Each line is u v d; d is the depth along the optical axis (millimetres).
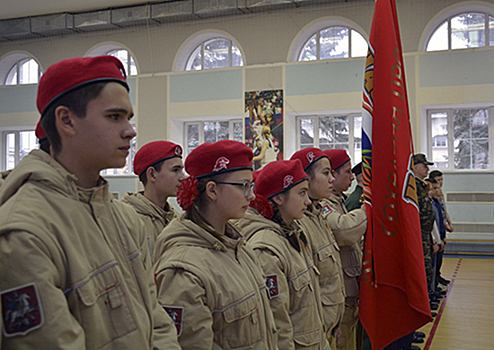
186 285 1646
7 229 1017
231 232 1948
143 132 12570
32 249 1020
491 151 10742
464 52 10492
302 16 11562
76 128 1171
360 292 2803
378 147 2758
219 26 12156
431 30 10945
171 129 12430
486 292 6895
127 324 1175
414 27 10812
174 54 12484
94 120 1170
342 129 11617
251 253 1967
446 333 5039
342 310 2822
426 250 5418
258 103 11742
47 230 1063
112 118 1194
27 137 13719
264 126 11688
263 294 1896
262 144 11680
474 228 10422
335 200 3391
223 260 1794
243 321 1733
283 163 2400
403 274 2684
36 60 13500
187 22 12391
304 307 2289
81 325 1089
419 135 10703
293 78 11547
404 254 2648
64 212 1119
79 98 1166
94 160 1196
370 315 2744
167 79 12453
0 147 13836
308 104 11422
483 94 10359
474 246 10438
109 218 1251
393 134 2730
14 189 1116
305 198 2406
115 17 12414
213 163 1830
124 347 1156
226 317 1693
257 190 2414
